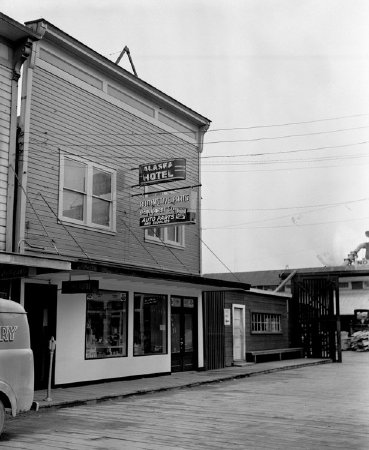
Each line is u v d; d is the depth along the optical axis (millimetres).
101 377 15250
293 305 28844
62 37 14383
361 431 8984
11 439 8297
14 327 8531
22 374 8477
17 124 13359
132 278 15031
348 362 26641
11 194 12812
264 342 25812
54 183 14047
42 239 13516
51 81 14242
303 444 8000
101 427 9289
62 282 13398
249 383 16672
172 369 18516
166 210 15203
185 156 19625
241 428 9219
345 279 44375
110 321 15875
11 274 12375
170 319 18562
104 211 15797
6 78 13148
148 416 10422
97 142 15625
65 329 14273
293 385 16062
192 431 8945
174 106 18812
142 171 15570
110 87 16375
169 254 18438
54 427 9289
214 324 21266
